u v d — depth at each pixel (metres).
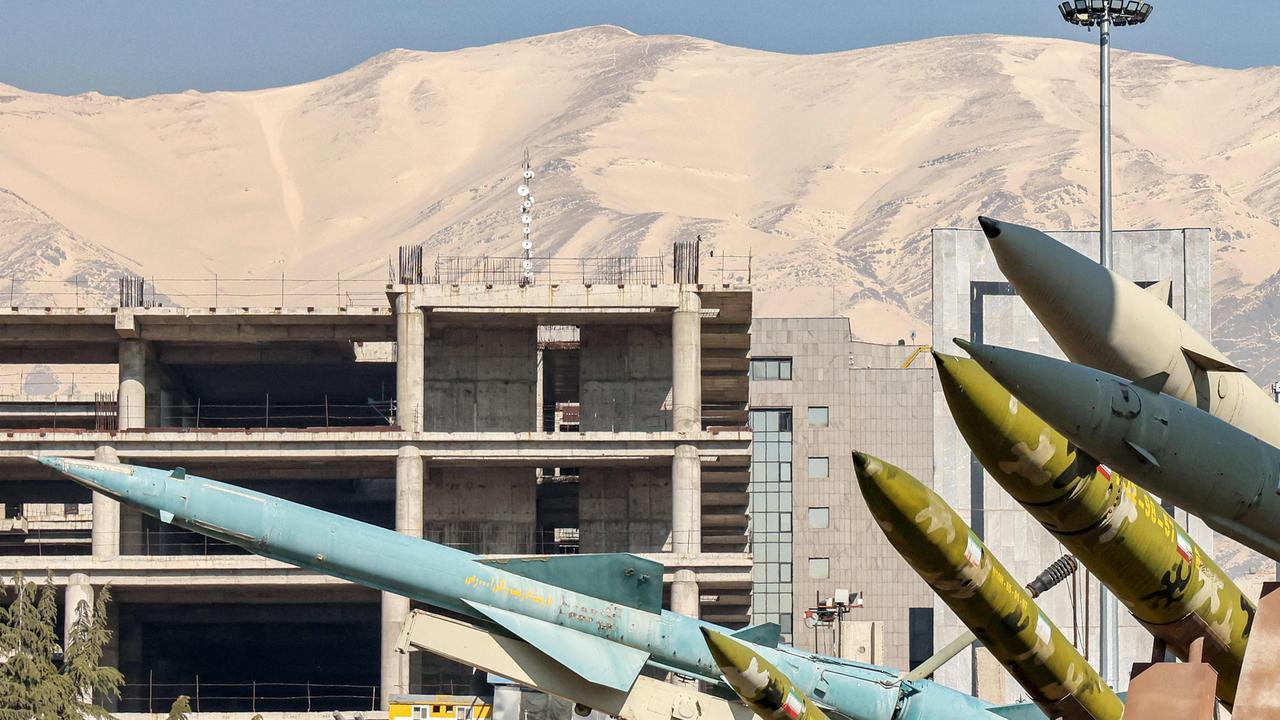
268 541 62.56
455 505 143.38
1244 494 33.97
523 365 144.38
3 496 158.75
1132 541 36.50
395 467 146.50
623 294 138.75
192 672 168.50
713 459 140.62
